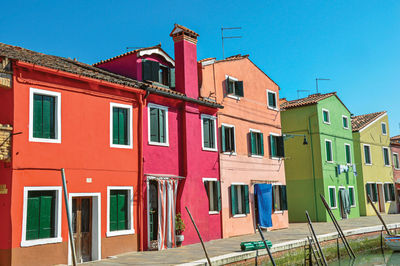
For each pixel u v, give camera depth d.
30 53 13.86
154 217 15.41
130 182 14.31
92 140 13.25
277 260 14.53
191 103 17.34
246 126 20.98
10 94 11.41
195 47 18.27
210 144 18.38
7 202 11.01
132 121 14.70
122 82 14.21
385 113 36.81
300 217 27.39
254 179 20.97
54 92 12.34
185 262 11.73
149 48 16.94
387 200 34.94
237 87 20.62
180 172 16.56
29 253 11.14
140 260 12.28
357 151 32.50
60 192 12.12
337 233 18.48
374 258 18.97
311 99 29.30
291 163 28.23
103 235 13.12
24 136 11.48
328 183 27.39
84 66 15.84
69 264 12.07
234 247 14.91
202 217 17.00
